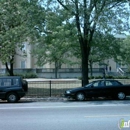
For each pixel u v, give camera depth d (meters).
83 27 17.91
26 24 17.56
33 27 17.45
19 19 18.30
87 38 18.41
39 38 18.16
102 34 18.62
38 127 7.80
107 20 16.27
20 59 53.62
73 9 16.48
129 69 47.56
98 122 8.54
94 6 16.70
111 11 15.99
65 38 16.86
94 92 16.97
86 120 8.91
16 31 18.19
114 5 17.08
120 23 17.03
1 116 9.98
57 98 17.75
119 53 20.30
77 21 17.02
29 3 17.09
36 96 18.64
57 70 49.25
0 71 49.38
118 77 42.88
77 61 41.72
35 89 22.50
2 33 19.89
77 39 18.69
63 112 10.92
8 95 15.88
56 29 16.33
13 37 18.78
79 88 17.06
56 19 16.42
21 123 8.47
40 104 14.47
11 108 12.52
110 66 50.81
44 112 10.96
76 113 10.59
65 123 8.40
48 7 17.27
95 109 11.84
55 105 13.77
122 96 17.33
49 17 16.67
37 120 8.99
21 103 15.31
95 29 17.44
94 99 17.73
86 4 16.75
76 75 49.38
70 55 22.92
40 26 17.33
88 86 17.16
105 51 20.06
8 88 15.92
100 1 16.31
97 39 19.05
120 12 17.00
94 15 16.11
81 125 8.06
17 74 47.19
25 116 9.93
